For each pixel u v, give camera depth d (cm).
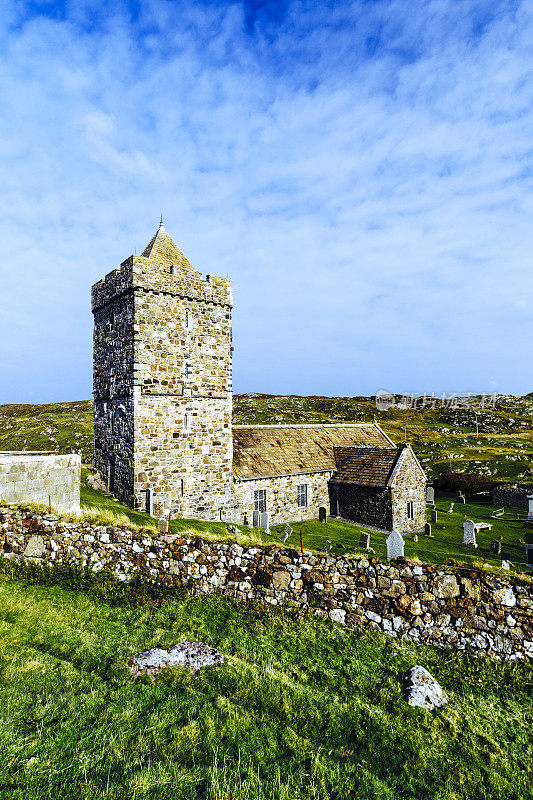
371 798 587
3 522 1487
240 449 3212
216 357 2805
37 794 529
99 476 2881
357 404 14250
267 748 650
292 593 1180
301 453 3509
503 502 4309
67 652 889
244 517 2998
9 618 1028
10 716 667
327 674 883
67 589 1278
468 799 613
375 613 1097
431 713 776
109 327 2720
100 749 611
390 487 3067
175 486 2569
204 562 1283
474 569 1058
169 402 2552
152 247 2647
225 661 883
